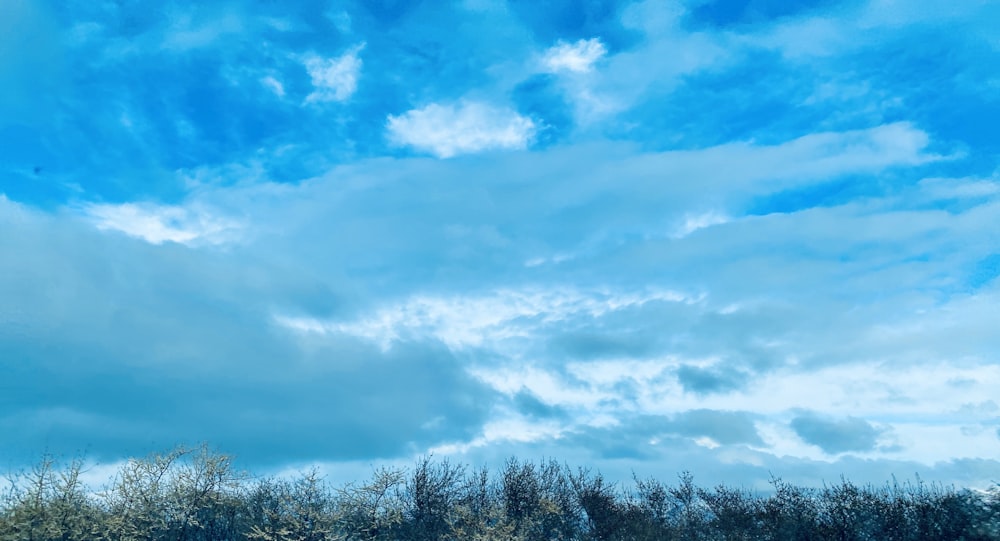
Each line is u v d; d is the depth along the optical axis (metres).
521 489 32.56
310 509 27.72
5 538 23.02
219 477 27.45
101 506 25.84
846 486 28.94
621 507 33.38
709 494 33.91
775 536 29.30
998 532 24.02
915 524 26.59
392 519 28.84
